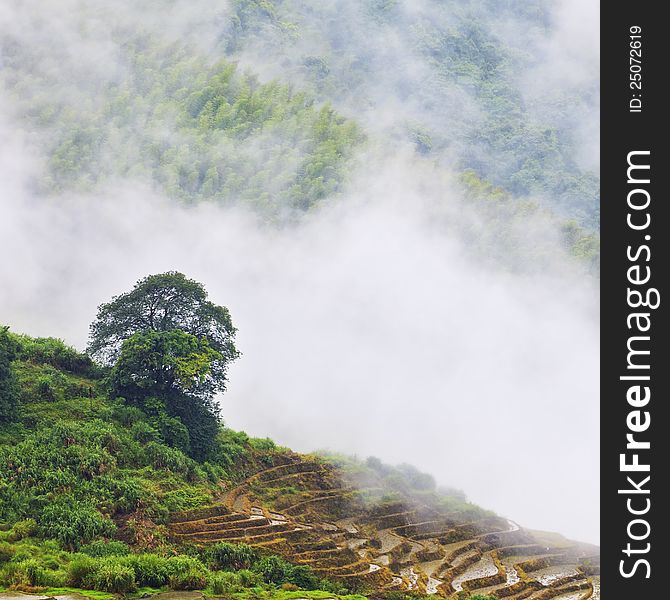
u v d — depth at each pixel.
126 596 35.84
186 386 52.75
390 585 44.16
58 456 45.22
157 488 46.44
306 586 41.75
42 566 37.22
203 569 39.19
